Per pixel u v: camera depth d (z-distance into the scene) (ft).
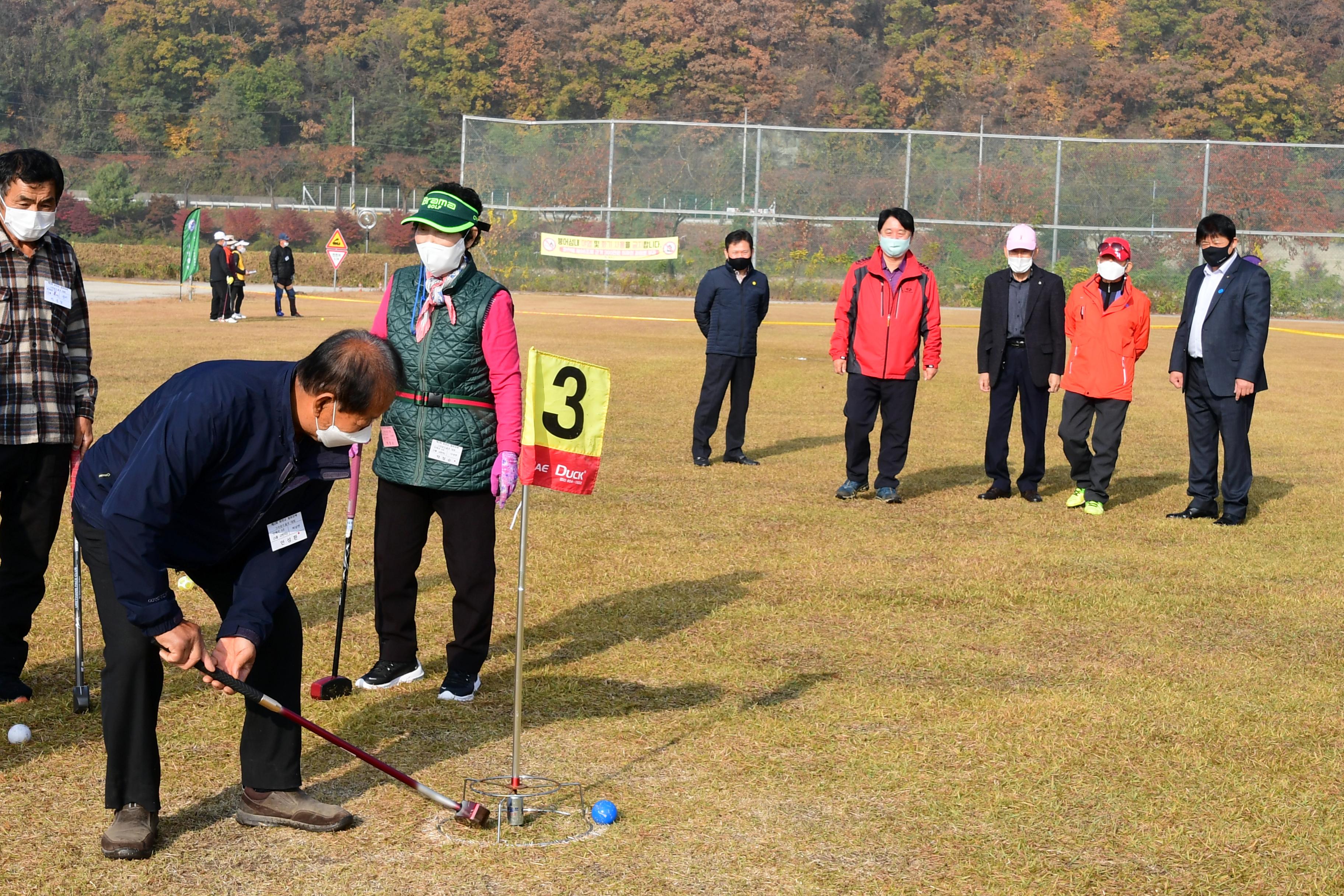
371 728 14.14
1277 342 82.33
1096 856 11.20
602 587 20.36
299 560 11.08
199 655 10.28
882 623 18.61
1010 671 16.47
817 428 39.73
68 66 283.18
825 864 10.94
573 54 263.29
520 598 11.80
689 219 119.44
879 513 26.86
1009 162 118.11
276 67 286.05
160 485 9.89
